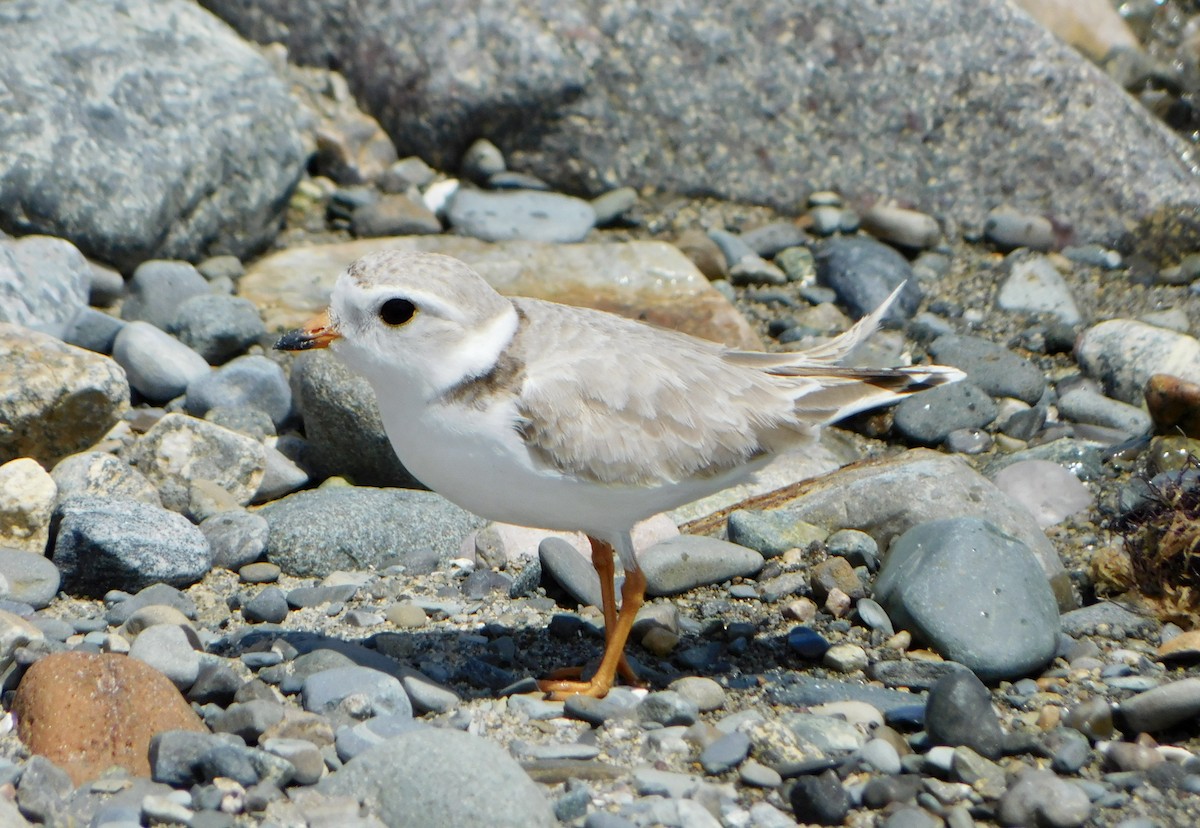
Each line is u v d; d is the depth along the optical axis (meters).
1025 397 12.92
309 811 6.81
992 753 7.77
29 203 13.02
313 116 15.67
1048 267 14.70
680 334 9.03
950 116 15.44
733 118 15.57
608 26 15.52
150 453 10.83
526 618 9.55
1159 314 14.09
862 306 14.13
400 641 8.96
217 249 14.23
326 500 10.51
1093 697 8.56
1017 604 8.88
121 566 9.45
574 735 7.96
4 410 10.62
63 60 13.65
